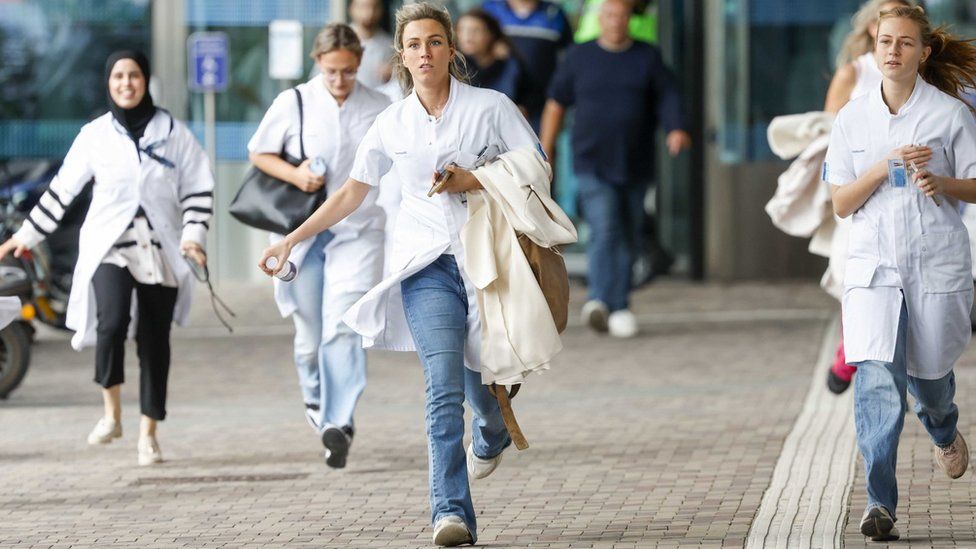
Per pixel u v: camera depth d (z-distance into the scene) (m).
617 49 31.80
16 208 32.97
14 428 23.55
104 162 20.20
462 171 15.12
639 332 32.38
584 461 20.17
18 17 39.22
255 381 27.61
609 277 32.06
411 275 15.50
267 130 20.28
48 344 32.50
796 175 21.59
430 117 15.33
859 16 21.11
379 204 21.64
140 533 16.72
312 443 22.00
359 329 15.80
